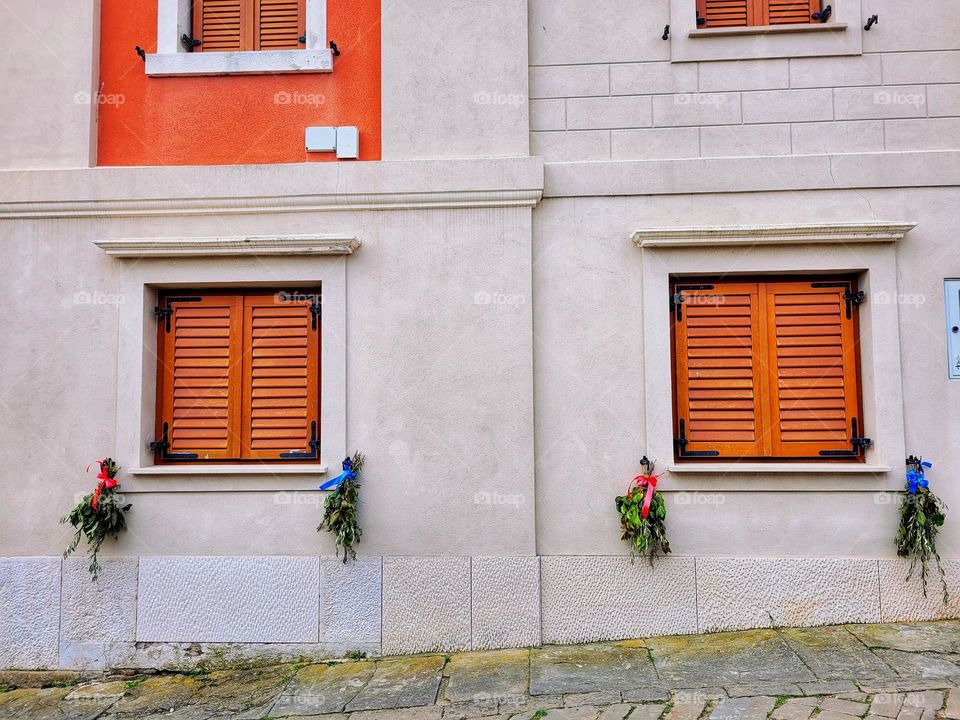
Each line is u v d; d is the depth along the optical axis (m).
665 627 4.29
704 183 4.48
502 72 4.57
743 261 4.38
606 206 4.52
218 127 4.68
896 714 3.14
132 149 4.69
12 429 4.48
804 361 4.45
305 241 4.35
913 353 4.34
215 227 4.57
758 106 4.57
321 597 4.33
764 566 4.29
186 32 4.82
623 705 3.43
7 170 4.60
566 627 4.31
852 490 4.29
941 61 4.53
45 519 4.44
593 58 4.66
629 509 4.21
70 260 4.55
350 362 4.46
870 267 4.34
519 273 4.44
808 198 4.46
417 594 4.32
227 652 4.32
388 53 4.61
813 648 3.91
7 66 4.69
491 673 3.92
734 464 4.35
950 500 4.28
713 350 4.47
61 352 4.51
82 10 4.70
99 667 4.34
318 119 4.66
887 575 4.25
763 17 4.74
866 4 4.58
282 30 4.84
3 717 3.87
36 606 4.38
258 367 4.57
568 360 4.46
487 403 4.39
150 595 4.36
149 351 4.52
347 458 4.35
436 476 4.38
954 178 4.40
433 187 4.46
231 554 4.38
